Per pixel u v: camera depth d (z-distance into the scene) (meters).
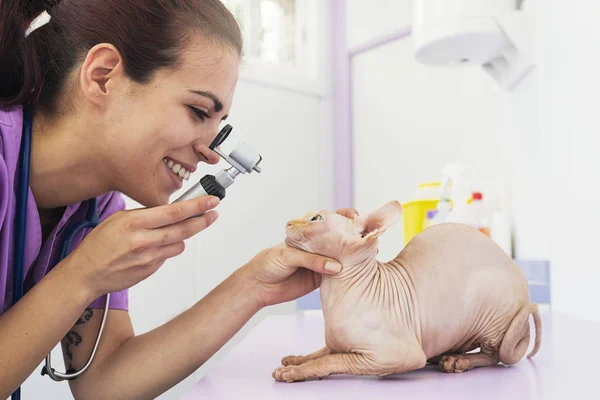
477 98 1.91
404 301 0.69
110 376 0.84
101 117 0.74
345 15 2.30
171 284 1.76
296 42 2.34
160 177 0.78
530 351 0.83
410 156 2.12
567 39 1.22
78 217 0.91
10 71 0.78
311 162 2.21
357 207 2.28
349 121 2.28
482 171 1.89
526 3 1.47
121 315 0.94
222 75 0.75
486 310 0.72
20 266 0.78
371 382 0.66
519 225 1.65
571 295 1.23
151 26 0.72
